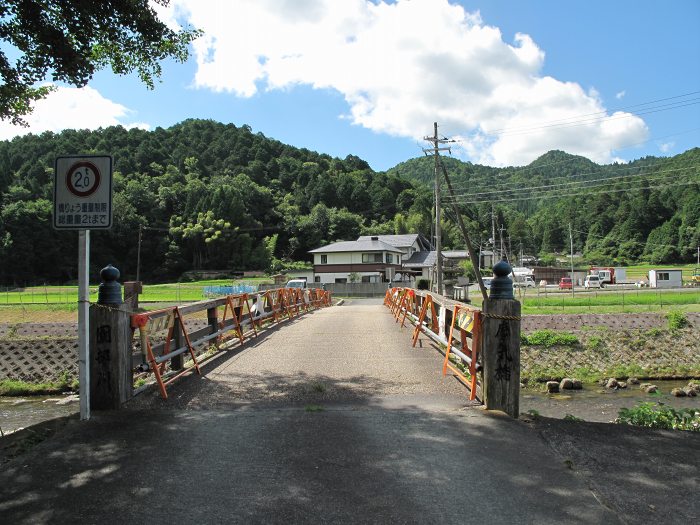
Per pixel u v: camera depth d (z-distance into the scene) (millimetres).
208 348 9133
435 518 2771
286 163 120438
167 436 4160
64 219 4480
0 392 12711
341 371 6965
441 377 6473
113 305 5062
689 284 59125
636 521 2816
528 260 106062
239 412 4910
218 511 2854
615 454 3783
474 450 3793
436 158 29141
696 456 3770
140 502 2969
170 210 89688
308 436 4145
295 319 15781
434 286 37531
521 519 2770
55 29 5832
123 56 7141
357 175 111625
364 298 47094
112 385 4973
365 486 3168
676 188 102875
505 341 4777
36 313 23828
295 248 88250
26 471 3436
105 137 115375
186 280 74688
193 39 7035
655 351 18844
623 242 104312
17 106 6859
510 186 55500
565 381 14961
